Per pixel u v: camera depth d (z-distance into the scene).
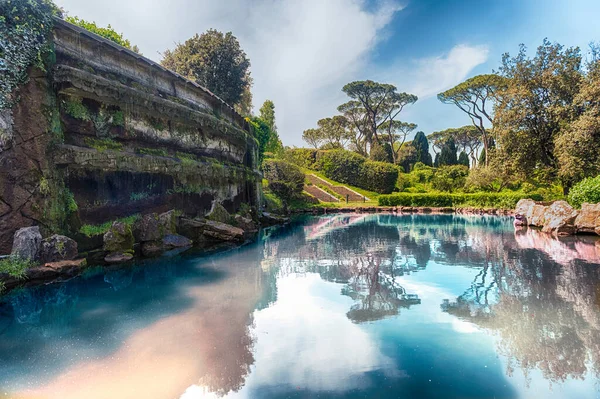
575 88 21.05
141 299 5.68
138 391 3.06
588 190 14.27
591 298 5.26
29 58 7.35
